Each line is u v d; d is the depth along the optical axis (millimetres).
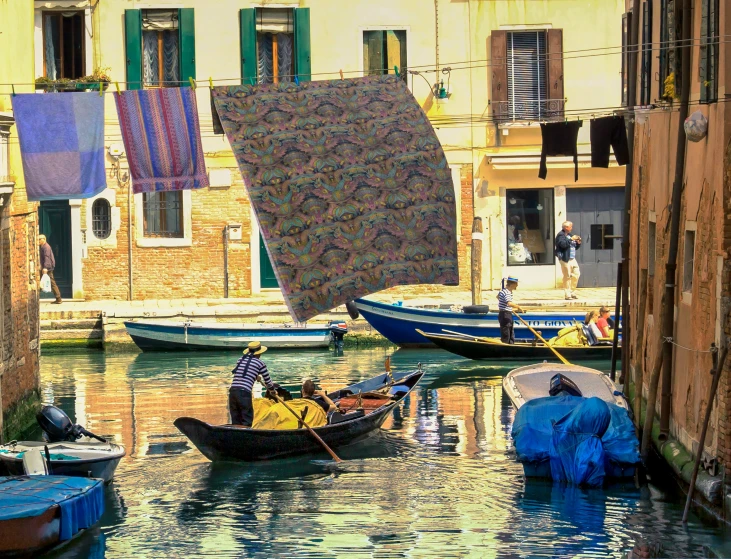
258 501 13727
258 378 16672
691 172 13742
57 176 13352
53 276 28281
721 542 11727
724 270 12039
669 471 14094
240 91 14516
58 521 11773
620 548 11688
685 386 13836
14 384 17094
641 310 15648
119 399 20188
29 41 18656
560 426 14602
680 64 13984
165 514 13227
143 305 27875
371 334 26734
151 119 13445
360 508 13391
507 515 12984
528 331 24922
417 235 14242
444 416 18516
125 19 28328
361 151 14477
